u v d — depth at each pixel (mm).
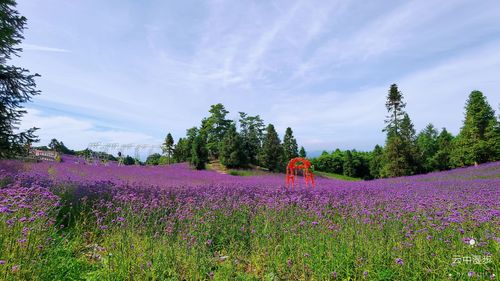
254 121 60125
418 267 4766
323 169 68875
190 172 29203
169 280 4652
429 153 58469
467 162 40500
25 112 12211
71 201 8438
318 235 6359
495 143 38250
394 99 49344
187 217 7246
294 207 9328
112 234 6336
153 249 5512
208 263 5305
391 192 12711
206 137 61500
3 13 11984
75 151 46969
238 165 42000
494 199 9297
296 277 4906
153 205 7906
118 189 9867
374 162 57938
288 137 57438
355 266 4992
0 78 11719
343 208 9203
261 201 9555
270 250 5867
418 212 8062
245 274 5152
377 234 6250
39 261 4367
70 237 6238
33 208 5875
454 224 6395
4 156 12211
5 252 4207
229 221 7492
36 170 14727
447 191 12336
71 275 4574
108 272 4625
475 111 40438
